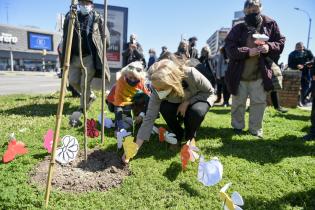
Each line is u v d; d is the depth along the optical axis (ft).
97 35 18.71
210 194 9.99
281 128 18.43
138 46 30.04
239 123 16.84
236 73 15.96
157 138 15.03
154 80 11.32
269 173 11.51
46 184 9.47
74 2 8.64
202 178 9.78
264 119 20.68
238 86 16.14
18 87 56.39
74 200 9.62
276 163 12.40
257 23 15.71
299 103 34.32
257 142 15.17
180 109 13.34
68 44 8.62
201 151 13.52
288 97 31.17
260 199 9.78
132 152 11.83
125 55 29.91
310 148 14.57
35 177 10.80
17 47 195.52
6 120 18.13
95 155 12.81
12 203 9.16
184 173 11.32
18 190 9.79
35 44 204.03
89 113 19.94
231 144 14.69
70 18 8.64
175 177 11.06
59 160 11.60
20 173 10.88
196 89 13.46
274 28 15.92
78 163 12.09
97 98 27.14
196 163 12.09
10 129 16.08
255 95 15.96
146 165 11.85
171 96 12.82
